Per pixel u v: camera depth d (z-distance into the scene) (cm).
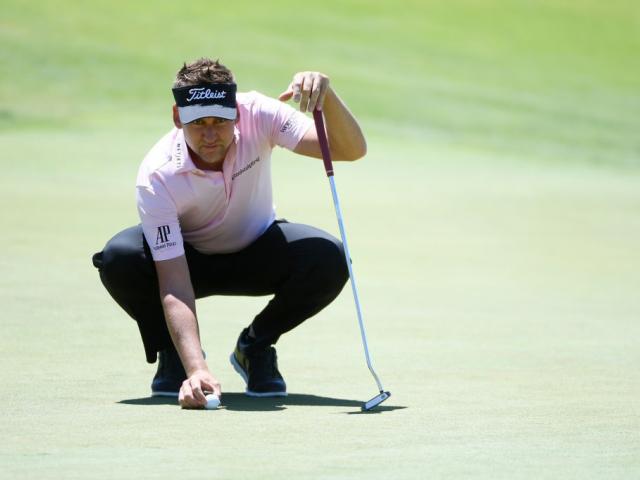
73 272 2964
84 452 1256
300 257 1683
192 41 10850
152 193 1596
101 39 10469
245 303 2672
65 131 7638
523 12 14038
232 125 1572
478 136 9025
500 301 2783
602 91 11481
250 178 1652
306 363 1948
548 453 1262
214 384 1552
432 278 3183
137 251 1639
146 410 1520
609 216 5109
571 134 9456
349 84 10288
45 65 9488
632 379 1803
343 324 2402
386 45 11950
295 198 5366
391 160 7625
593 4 14725
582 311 2636
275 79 9888
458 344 2162
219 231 1675
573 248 3981
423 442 1321
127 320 2311
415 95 10250
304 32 11850
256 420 1457
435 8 13600
